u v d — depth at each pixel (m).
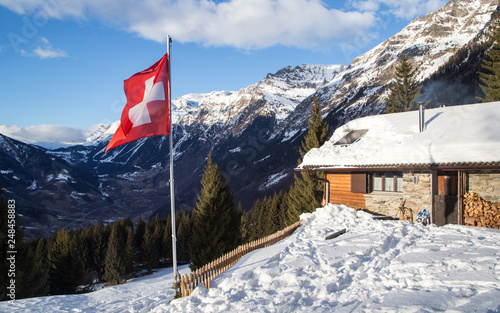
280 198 56.19
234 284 8.22
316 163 17.83
